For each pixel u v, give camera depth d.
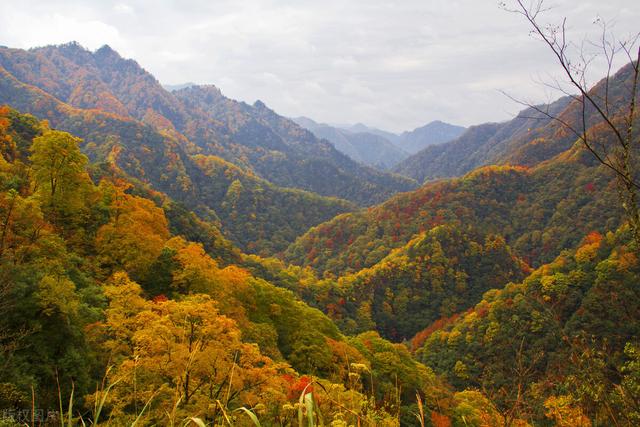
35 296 14.50
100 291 20.94
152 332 12.91
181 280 27.45
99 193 35.56
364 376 26.19
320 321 37.31
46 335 14.23
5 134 45.62
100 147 177.88
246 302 32.09
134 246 29.75
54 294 14.95
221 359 13.02
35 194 27.64
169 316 13.78
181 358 12.36
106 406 12.10
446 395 32.19
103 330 16.69
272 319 33.41
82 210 32.06
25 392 11.79
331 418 6.14
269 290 36.28
